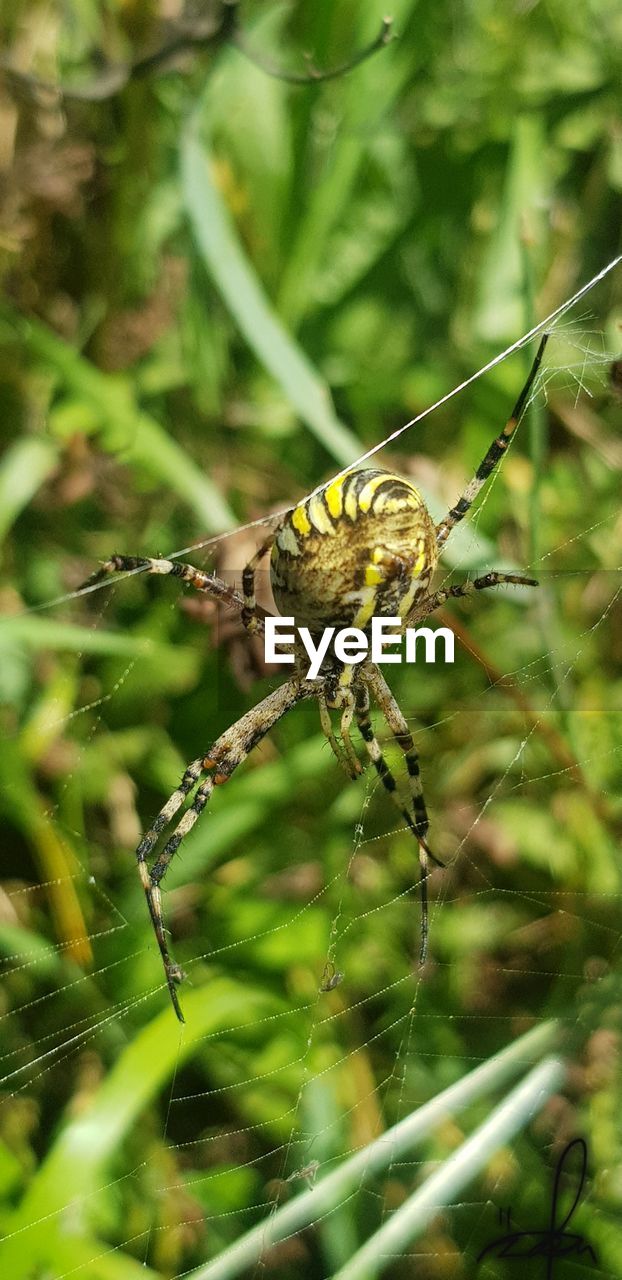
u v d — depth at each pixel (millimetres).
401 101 194
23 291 184
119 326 184
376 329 190
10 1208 151
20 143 181
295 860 171
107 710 175
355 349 190
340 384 188
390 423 187
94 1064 161
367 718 151
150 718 175
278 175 188
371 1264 145
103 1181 153
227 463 183
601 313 186
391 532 135
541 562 171
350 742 150
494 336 185
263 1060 160
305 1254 154
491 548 171
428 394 187
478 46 193
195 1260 152
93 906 169
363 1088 160
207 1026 156
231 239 172
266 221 189
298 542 137
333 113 188
